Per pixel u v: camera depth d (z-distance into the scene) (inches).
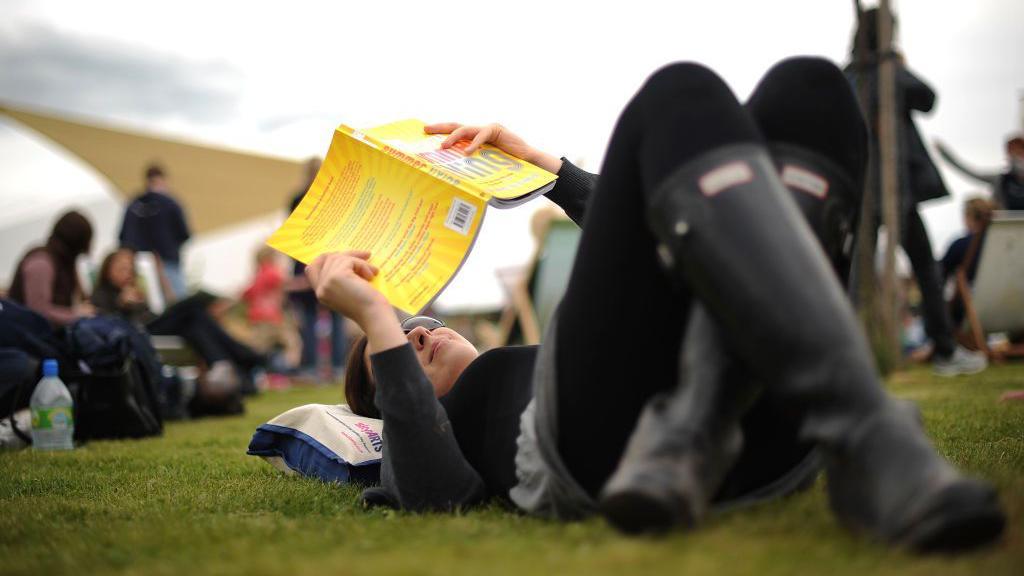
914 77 226.2
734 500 54.6
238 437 156.0
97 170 523.5
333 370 353.1
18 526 68.2
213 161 527.5
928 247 234.4
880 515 41.7
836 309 43.5
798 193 49.8
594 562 42.3
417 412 60.9
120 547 56.9
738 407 47.1
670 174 47.0
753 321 43.7
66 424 145.5
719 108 48.3
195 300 261.7
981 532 39.8
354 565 45.6
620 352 52.1
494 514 61.0
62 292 204.8
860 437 42.4
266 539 56.9
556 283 300.0
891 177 225.0
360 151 66.9
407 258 59.3
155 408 167.9
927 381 207.6
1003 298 273.1
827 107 51.1
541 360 56.0
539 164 76.8
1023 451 78.4
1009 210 307.6
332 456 90.0
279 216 589.0
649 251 51.1
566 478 54.4
